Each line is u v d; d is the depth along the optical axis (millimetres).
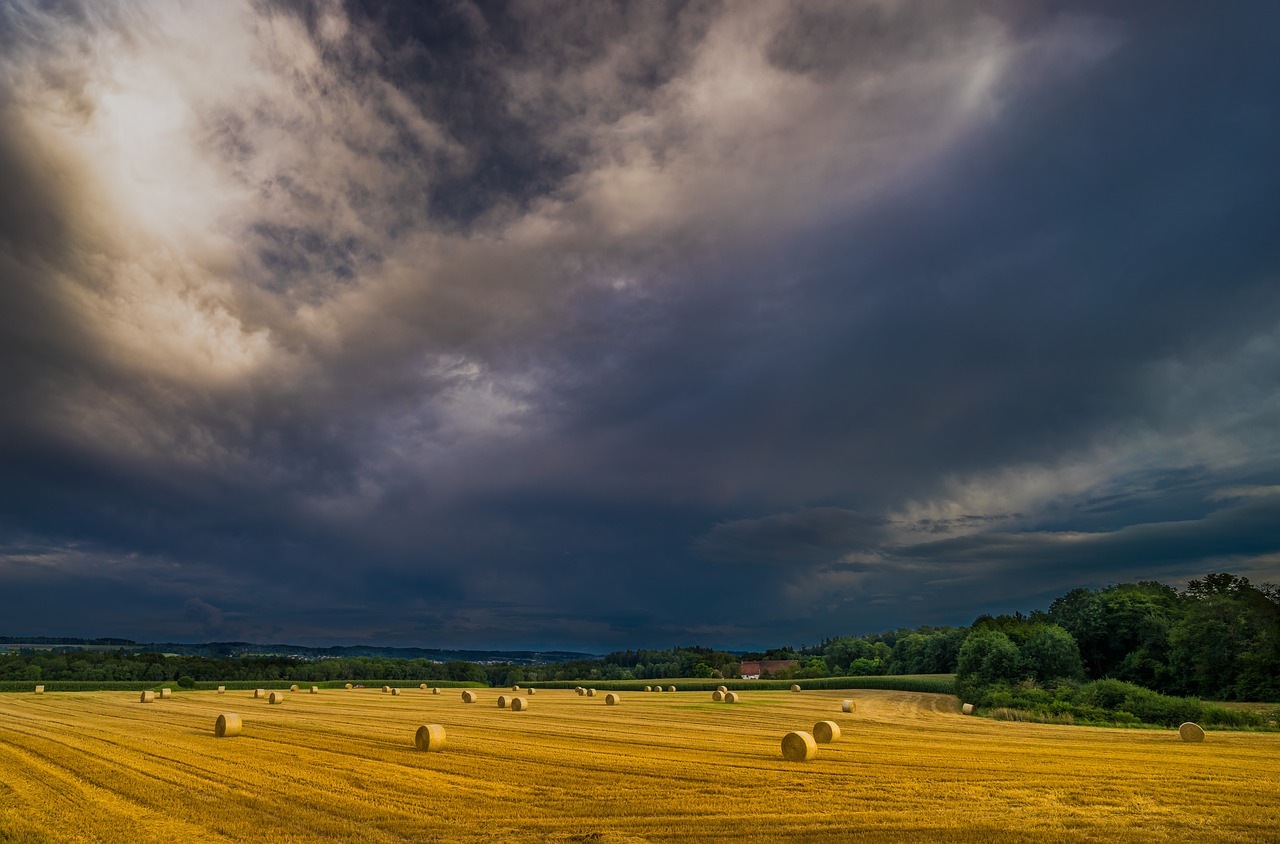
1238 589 52188
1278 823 13008
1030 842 11812
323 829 12680
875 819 13344
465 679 119688
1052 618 75938
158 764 19500
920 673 92562
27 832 12375
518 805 14547
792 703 50875
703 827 12820
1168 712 34531
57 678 88438
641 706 46938
